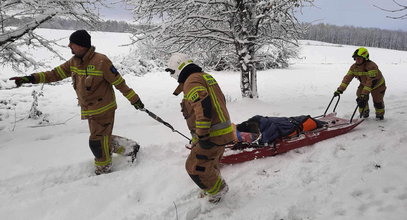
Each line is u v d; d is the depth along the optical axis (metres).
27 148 4.48
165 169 3.93
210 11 8.22
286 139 4.49
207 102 2.71
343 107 7.59
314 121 4.79
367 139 4.88
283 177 3.80
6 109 8.35
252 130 4.62
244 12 7.84
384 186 3.48
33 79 3.53
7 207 3.10
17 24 5.38
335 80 15.09
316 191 3.46
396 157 4.17
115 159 4.14
